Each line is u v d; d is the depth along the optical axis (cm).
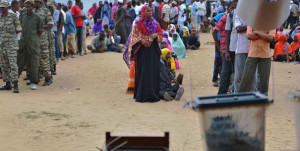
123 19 1886
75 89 1036
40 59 1078
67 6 1772
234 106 325
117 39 1847
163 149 361
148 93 881
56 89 1036
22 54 1017
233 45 810
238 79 754
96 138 614
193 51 1842
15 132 641
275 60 1500
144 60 883
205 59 1577
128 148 364
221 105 323
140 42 880
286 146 560
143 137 384
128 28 1900
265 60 710
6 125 676
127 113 778
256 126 331
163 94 891
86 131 652
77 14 1666
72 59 1588
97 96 947
